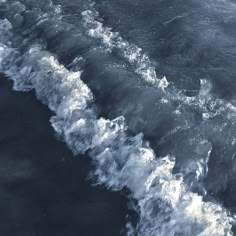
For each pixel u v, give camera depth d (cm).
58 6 4206
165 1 4309
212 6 4322
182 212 2595
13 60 3722
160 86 3384
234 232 2564
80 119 3161
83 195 2781
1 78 3566
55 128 3169
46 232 2591
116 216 2667
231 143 3005
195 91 3378
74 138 3094
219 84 3459
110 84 3369
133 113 3173
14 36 3934
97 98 3306
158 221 2603
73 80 3388
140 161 2866
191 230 2525
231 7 4347
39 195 2780
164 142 3002
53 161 2969
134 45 3766
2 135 3123
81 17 4088
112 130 3084
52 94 3362
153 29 3969
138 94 3272
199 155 2925
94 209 2706
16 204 2725
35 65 3569
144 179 2781
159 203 2666
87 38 3812
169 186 2716
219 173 2856
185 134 3034
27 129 3164
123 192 2786
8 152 3019
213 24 4078
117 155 2956
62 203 2738
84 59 3581
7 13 4166
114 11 4169
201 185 2797
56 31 3862
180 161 2889
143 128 3097
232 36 3966
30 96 3406
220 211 2644
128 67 3538
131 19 4088
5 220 2641
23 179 2862
